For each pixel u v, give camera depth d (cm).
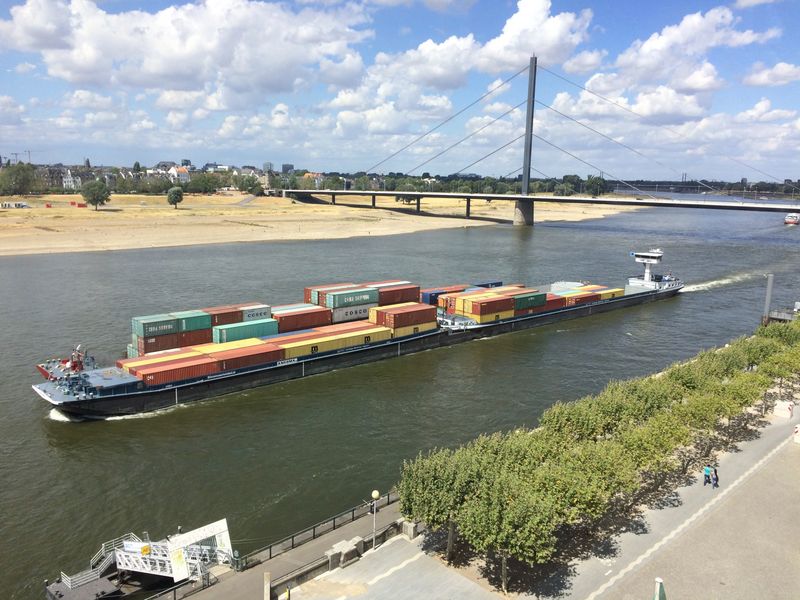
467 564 3962
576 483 4112
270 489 5694
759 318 13012
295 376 8844
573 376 9144
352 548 3981
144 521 5172
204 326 9012
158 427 7094
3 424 7088
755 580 3819
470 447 4925
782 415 6544
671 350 10625
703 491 4941
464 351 10456
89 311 12100
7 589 4281
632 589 3703
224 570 3934
